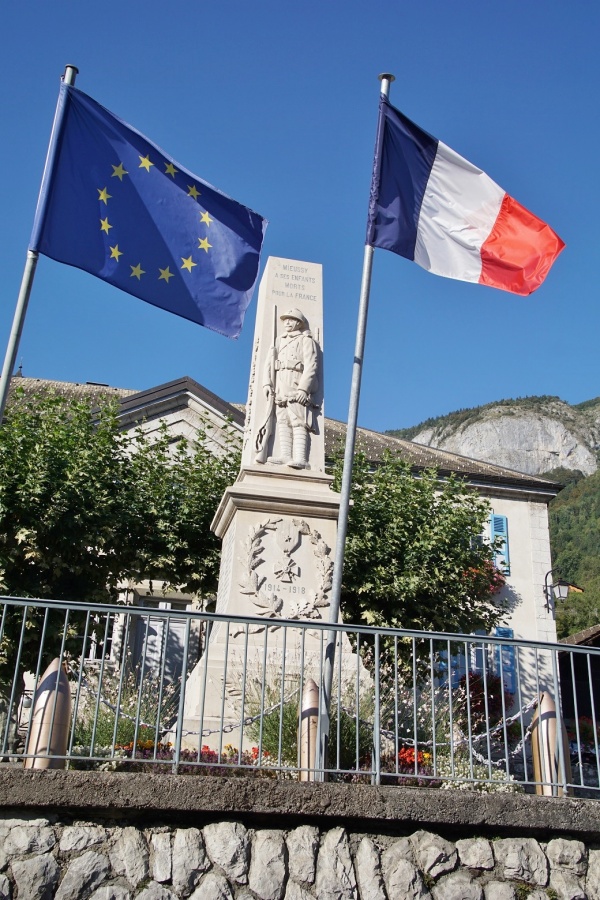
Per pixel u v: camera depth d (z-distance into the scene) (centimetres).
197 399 2397
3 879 534
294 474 1052
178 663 1844
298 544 998
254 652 922
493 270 949
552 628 2381
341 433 2744
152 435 2353
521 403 16638
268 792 581
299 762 658
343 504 846
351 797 592
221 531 1106
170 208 902
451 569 1728
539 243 952
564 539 8225
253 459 1059
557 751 686
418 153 975
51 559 1404
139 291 872
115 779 562
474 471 2591
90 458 1534
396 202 956
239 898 559
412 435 17112
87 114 890
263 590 966
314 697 680
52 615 1388
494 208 965
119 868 551
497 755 1084
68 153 873
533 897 599
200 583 1641
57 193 858
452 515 1795
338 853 583
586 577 7050
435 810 600
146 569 1606
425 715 830
